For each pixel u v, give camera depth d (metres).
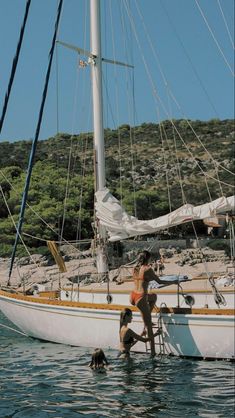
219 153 75.25
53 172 49.56
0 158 67.56
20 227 15.70
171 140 83.31
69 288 14.80
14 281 30.05
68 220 40.41
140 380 10.20
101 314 12.60
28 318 14.46
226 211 12.09
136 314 12.11
